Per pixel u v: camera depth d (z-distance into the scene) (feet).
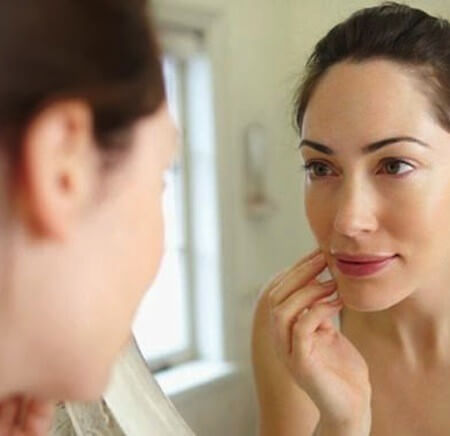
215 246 3.57
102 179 0.81
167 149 0.90
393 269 1.86
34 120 0.73
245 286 3.61
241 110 4.13
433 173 1.80
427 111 1.75
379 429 2.40
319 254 2.09
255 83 4.01
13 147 0.74
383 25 1.82
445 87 1.77
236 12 3.99
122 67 0.78
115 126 0.79
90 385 0.89
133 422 2.08
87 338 0.85
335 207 1.86
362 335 2.38
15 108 0.73
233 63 4.00
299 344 2.03
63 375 0.87
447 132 1.79
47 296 0.81
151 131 0.86
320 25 3.19
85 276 0.82
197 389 2.85
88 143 0.78
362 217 1.80
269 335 2.47
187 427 2.23
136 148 0.83
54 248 0.80
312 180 1.93
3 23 0.71
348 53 1.81
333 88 1.79
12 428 1.24
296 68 3.48
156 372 2.88
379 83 1.74
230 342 3.28
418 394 2.36
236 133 4.10
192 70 3.81
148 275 0.90
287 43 3.77
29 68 0.72
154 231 0.89
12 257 0.78
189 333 3.16
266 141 4.08
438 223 1.83
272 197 3.93
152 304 2.96
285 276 2.39
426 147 1.77
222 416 2.84
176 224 3.46
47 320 0.82
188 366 3.04
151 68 0.82
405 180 1.78
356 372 2.07
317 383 2.03
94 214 0.81
